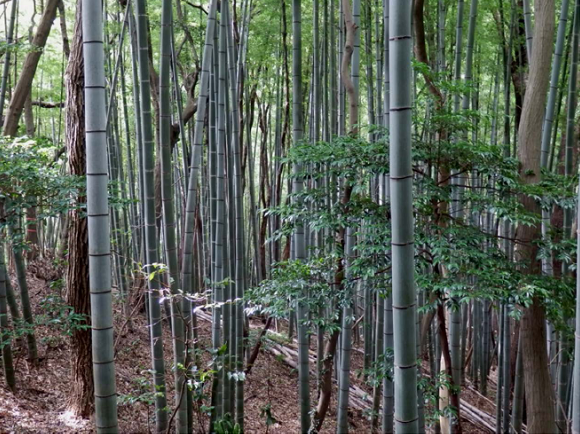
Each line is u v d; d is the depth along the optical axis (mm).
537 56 5059
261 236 12797
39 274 9312
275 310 4867
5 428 5359
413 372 2457
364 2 8688
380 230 4484
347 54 5605
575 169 7992
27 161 5062
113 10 10258
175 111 10484
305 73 12602
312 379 9453
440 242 4258
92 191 2619
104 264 2652
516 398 7148
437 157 4535
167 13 4531
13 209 5043
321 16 10289
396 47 2355
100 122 2609
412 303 2449
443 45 7832
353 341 11789
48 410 6160
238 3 10984
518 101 9344
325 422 8109
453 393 5293
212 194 6406
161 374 4965
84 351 6227
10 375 6242
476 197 4516
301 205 5059
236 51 9852
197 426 6160
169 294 4383
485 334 10422
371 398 8898
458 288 4109
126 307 8922
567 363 6305
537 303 5035
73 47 6156
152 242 4777
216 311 6086
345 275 5211
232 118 7172
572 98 6535
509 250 8086
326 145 4773
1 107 7258
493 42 9094
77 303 6242
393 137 2402
